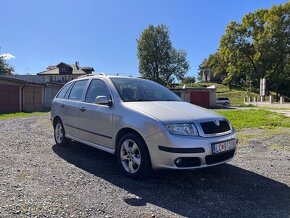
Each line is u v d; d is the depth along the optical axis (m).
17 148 7.35
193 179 5.15
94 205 3.94
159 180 5.05
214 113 5.42
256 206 4.09
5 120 15.27
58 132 7.64
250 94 66.62
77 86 7.14
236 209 3.98
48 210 3.71
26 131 10.52
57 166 5.77
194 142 4.60
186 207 4.00
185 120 4.78
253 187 4.84
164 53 82.75
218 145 4.80
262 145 8.26
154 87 6.42
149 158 4.87
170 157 4.58
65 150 7.20
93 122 6.01
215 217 3.73
